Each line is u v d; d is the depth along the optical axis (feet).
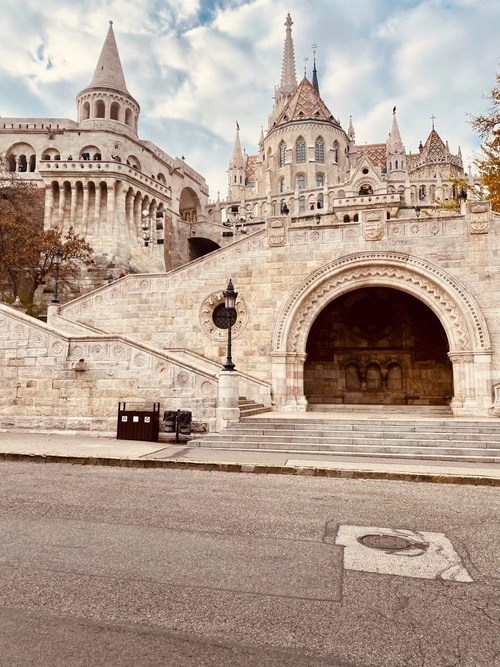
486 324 65.16
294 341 71.72
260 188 277.44
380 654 12.00
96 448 44.11
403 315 86.38
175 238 166.50
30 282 125.80
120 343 55.42
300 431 48.52
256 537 20.93
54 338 56.95
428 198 208.74
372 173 210.79
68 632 12.89
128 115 196.24
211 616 13.83
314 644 12.42
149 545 19.67
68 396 55.77
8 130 176.04
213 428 51.62
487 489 32.07
